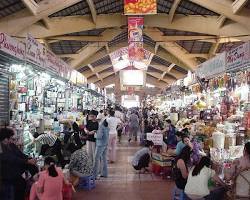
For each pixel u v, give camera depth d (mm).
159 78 39062
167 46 22266
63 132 8680
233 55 7207
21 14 12953
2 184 4805
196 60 23469
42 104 9984
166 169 8062
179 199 5562
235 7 12398
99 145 7945
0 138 4945
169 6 16297
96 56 24891
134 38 14805
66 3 13164
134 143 15711
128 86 41438
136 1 11148
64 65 10445
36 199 4770
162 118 16234
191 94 15156
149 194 6609
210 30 16438
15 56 6207
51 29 16375
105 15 17406
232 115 8203
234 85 8250
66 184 5617
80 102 17453
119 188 7098
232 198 4121
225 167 4965
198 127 8250
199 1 13477
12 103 7840
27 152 7184
